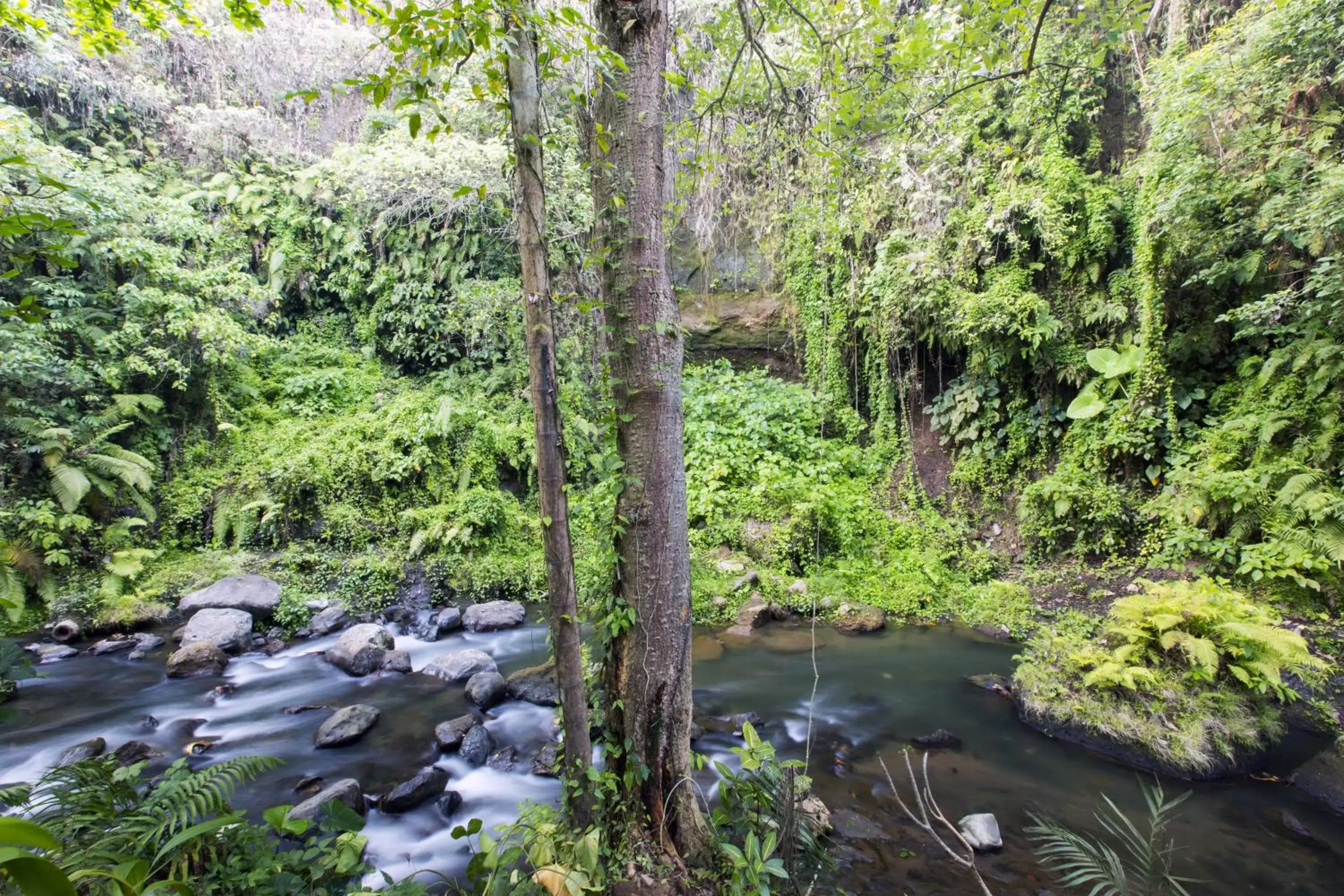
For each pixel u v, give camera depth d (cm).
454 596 826
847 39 452
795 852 317
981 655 666
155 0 407
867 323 995
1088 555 776
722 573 825
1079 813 405
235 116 1040
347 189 1062
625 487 308
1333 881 344
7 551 670
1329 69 588
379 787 436
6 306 173
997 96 814
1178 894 286
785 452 982
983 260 837
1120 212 796
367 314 1134
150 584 750
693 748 485
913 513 921
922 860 357
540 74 265
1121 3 365
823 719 534
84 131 966
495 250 1063
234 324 893
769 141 559
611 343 309
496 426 981
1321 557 574
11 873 128
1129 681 479
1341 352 590
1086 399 800
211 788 292
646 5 292
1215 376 743
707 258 1129
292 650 683
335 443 918
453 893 334
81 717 524
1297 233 595
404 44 211
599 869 277
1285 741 467
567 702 289
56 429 720
